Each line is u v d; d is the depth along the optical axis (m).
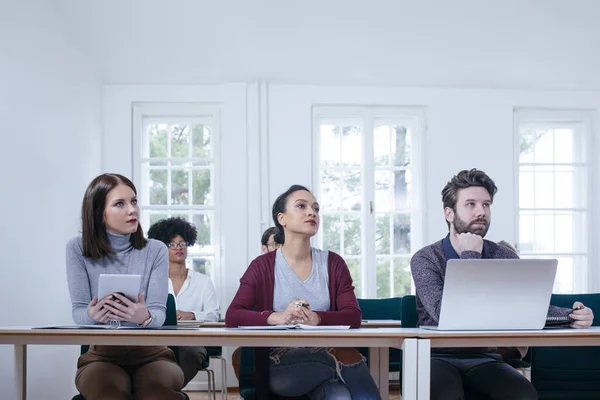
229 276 6.36
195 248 6.46
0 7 4.27
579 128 6.75
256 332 2.61
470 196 3.25
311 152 6.43
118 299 2.86
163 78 6.35
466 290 2.73
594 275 6.67
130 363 3.12
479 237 3.19
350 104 6.48
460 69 6.37
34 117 4.81
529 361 3.77
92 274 3.22
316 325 3.05
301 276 3.27
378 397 3.02
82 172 5.85
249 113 6.39
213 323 3.79
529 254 6.70
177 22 5.85
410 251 6.60
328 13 5.82
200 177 6.49
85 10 5.58
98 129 6.28
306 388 3.04
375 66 6.30
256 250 6.36
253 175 6.38
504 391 2.96
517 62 6.32
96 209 3.20
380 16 5.86
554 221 6.73
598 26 6.02
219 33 5.97
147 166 6.48
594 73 6.45
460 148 6.53
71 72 5.63
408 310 3.46
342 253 6.54
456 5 5.79
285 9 5.79
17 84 4.52
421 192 6.50
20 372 3.04
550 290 2.77
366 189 6.50
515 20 5.94
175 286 5.51
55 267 5.19
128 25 5.82
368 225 6.49
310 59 6.22
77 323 3.09
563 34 6.07
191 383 6.29
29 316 4.64
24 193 4.61
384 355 3.37
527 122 6.70
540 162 6.73
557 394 3.36
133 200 3.24
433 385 2.96
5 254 4.28
